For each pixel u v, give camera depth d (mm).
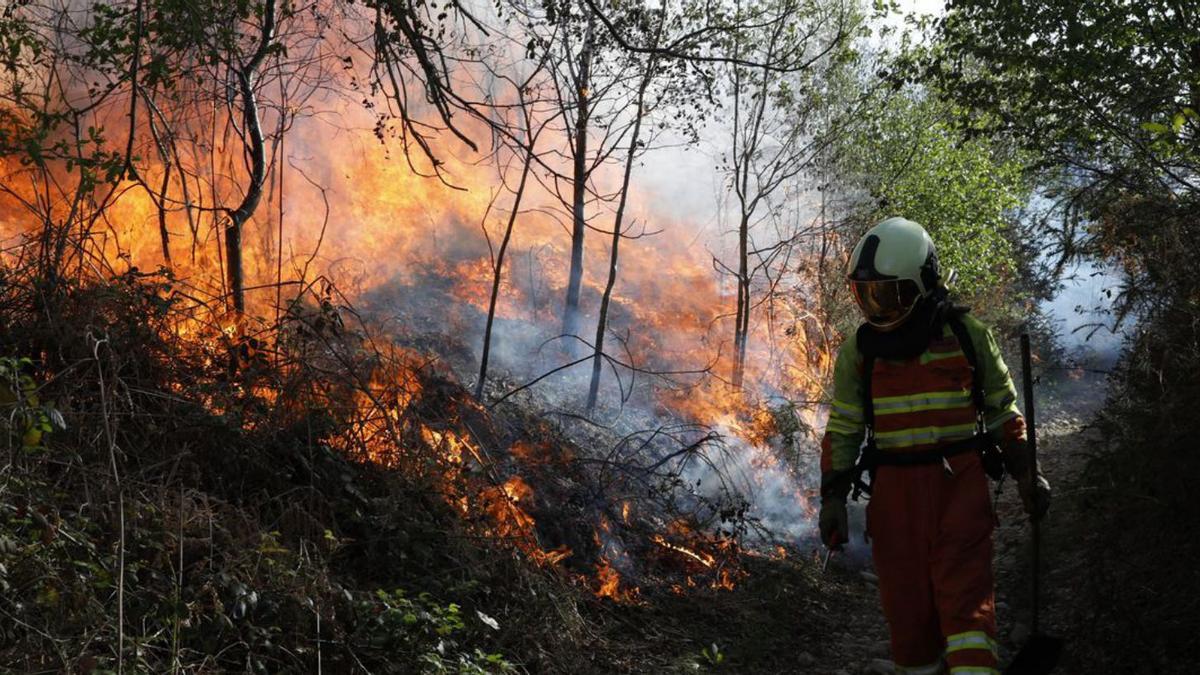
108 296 5777
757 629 6574
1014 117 11039
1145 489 6078
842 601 7574
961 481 4051
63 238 5938
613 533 7438
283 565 4668
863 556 8773
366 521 5629
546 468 7773
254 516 5098
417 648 4672
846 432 4285
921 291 4133
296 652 4309
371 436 6430
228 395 5855
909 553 4043
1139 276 8117
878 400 4160
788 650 6430
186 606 4039
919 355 4117
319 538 5203
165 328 6059
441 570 5578
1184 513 5969
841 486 4262
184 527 4590
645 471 8203
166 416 5379
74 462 4727
